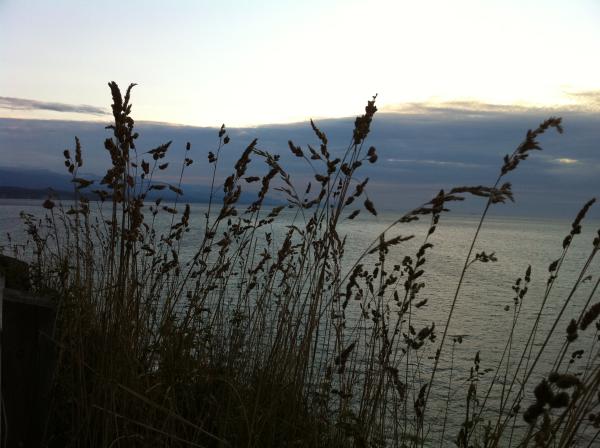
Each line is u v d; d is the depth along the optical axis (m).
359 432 3.80
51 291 4.04
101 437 3.17
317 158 3.54
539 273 38.09
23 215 6.08
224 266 4.37
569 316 17.88
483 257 3.52
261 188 3.81
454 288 26.31
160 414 3.37
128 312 3.60
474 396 4.51
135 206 3.49
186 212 4.30
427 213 2.93
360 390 4.59
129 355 3.40
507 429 6.32
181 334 3.90
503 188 2.83
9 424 2.95
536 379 9.52
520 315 18.05
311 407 3.98
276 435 3.59
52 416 3.30
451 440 6.13
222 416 3.49
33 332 3.06
